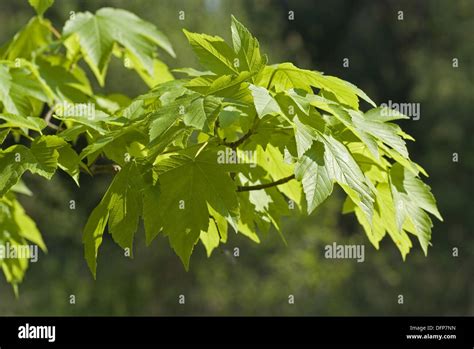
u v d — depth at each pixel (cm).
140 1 1459
